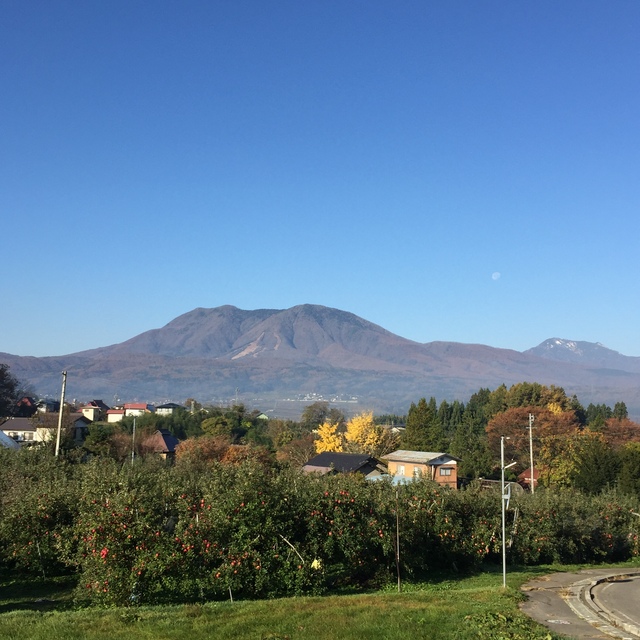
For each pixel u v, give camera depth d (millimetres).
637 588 19688
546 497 28469
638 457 42969
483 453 63031
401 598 15383
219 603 14922
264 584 16375
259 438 84188
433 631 11977
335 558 19000
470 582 20422
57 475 24594
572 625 13547
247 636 11578
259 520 16875
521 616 13391
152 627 12195
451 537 22609
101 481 18562
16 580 19781
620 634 12766
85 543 16828
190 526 16453
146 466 27641
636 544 30750
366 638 11531
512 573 22844
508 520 25766
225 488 17641
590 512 29578
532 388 93812
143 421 81688
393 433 78625
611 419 76500
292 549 17078
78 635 11688
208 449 52844
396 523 19609
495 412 95375
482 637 11469
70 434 52938
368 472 55750
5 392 82312
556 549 27203
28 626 12375
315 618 12930
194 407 117625
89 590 16047
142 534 16047
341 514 18734
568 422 75188
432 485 23766
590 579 21266
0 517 20750
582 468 44812
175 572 15883
